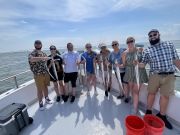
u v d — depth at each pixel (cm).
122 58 324
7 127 249
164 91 266
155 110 314
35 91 426
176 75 272
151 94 289
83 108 365
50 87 495
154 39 262
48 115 343
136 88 314
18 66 2477
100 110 350
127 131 229
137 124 248
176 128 263
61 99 425
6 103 328
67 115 338
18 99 362
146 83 330
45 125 305
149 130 225
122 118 311
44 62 361
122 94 399
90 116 327
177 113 267
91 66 427
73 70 399
